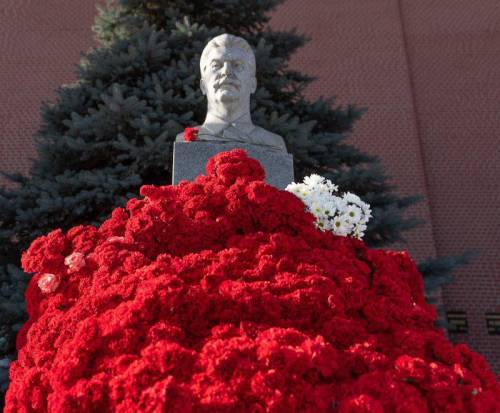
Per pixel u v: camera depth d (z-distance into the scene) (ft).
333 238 8.64
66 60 37.06
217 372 5.26
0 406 15.01
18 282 16.28
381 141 34.32
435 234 31.48
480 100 35.88
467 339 28.14
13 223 19.27
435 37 38.55
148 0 24.02
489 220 31.78
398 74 36.76
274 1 24.64
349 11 39.50
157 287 6.30
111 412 5.20
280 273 7.07
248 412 4.97
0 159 33.17
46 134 21.81
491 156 33.91
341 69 37.14
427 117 35.58
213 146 13.55
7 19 38.65
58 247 8.02
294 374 5.26
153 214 8.17
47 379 5.98
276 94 23.40
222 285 6.60
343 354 5.81
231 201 8.35
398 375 5.42
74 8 39.22
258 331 5.96
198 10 24.58
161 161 18.79
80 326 6.15
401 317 6.79
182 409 4.89
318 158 21.38
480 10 39.29
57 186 18.51
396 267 8.26
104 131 19.35
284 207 8.33
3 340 16.47
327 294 6.66
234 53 15.06
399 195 32.32
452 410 5.25
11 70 36.55
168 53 21.21
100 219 18.30
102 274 7.20
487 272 30.01
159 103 19.53
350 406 4.95
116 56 20.84
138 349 5.79
